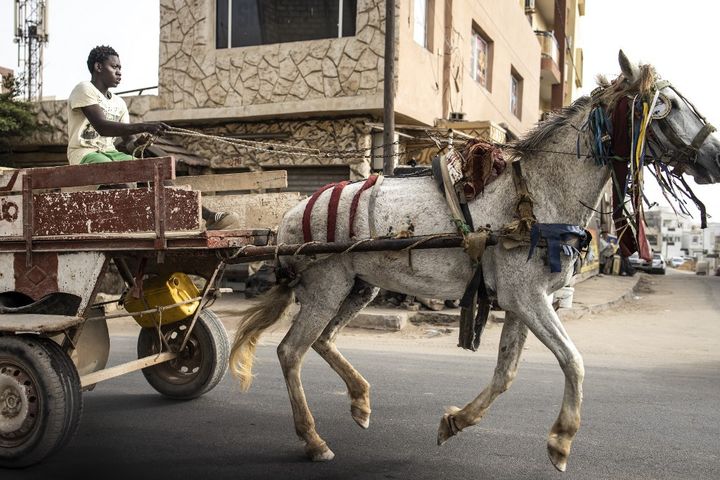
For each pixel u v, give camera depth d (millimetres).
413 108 11969
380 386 6465
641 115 3912
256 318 4773
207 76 12711
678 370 7555
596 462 4379
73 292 4398
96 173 4281
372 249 4141
